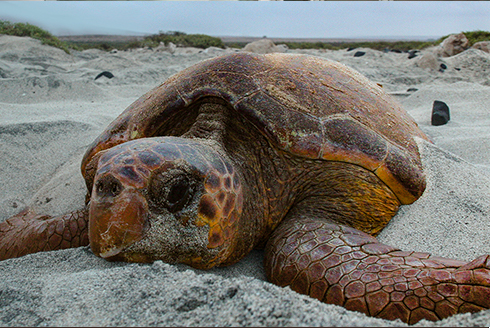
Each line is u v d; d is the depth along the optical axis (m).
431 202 0.75
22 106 1.85
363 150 0.71
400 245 0.68
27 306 0.44
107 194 0.51
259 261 0.68
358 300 0.50
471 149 1.24
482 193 0.76
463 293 0.47
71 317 0.42
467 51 4.27
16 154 1.20
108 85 2.83
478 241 0.66
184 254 0.54
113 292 0.46
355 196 0.71
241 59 0.78
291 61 0.85
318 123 0.71
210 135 0.69
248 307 0.41
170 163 0.53
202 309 0.42
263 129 0.69
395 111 0.92
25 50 4.70
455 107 1.92
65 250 0.60
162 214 0.52
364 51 5.48
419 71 3.83
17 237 0.74
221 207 0.55
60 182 1.08
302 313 0.40
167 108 0.75
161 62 4.61
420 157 0.82
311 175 0.73
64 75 3.15
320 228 0.61
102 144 0.81
